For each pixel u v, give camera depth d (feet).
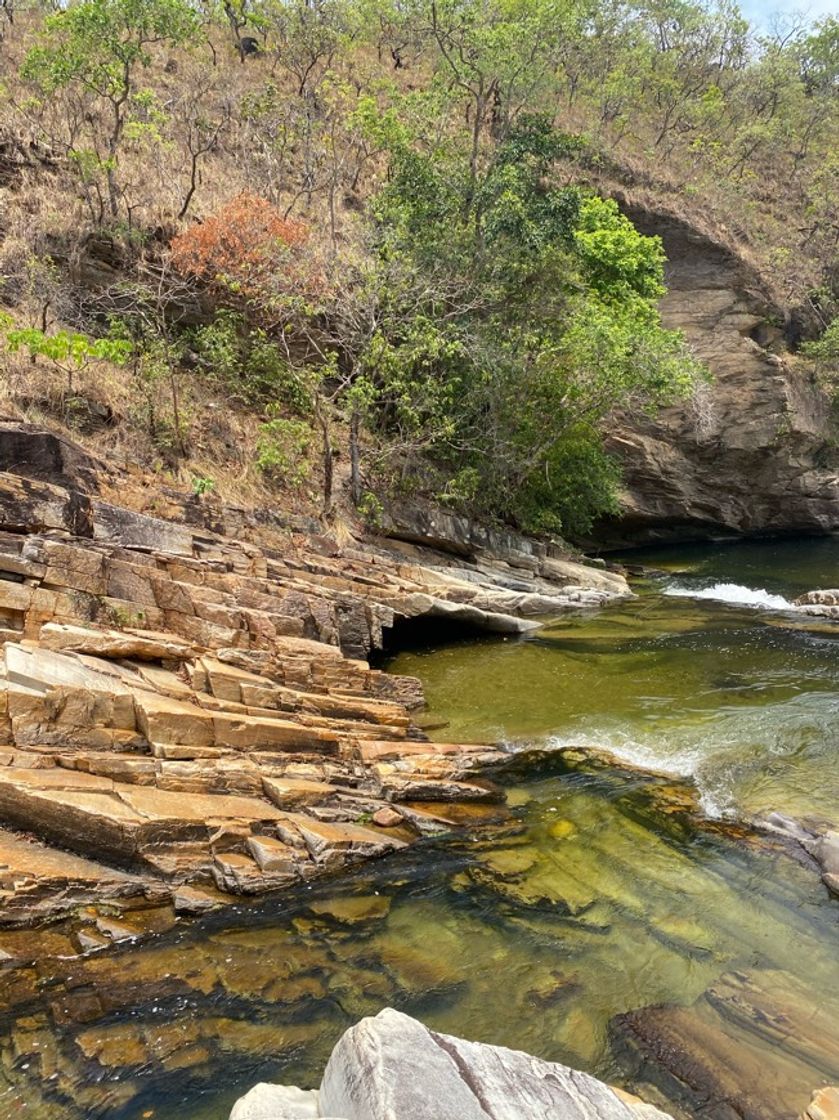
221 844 21.97
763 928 20.10
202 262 50.14
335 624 38.83
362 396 48.14
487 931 19.79
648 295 75.41
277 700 29.12
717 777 28.53
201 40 68.95
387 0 88.38
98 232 51.24
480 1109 10.44
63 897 19.49
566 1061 15.55
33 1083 14.62
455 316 57.31
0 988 17.01
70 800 21.03
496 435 58.23
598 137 102.89
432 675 40.24
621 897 21.34
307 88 88.17
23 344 42.01
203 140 68.85
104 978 17.56
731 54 144.46
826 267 110.73
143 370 44.42
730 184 113.39
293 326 53.78
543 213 61.77
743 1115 14.39
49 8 83.71
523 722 33.65
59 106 61.98
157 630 31.19
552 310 61.72
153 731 24.30
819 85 151.74
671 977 18.17
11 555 27.84
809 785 27.86
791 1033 16.51
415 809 25.58
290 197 71.15
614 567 74.49
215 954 18.58
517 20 64.90
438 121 69.31
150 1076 14.88
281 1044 15.76
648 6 137.08
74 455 34.12
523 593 54.13
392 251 53.16
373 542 49.62
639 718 34.12
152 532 34.09
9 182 54.39
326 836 22.70
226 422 48.26
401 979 17.90
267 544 41.27
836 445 100.22
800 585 70.74
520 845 24.00
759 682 39.04
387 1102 9.94
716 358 95.20
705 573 77.41
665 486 90.89
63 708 23.71
